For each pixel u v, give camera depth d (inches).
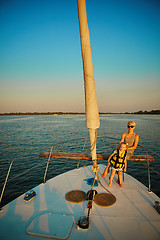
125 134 170.9
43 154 201.2
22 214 116.8
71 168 542.9
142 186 162.2
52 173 500.7
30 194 139.4
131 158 173.2
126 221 109.7
